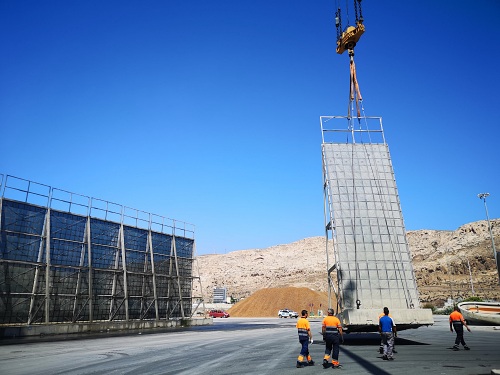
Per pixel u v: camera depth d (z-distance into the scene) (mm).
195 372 12125
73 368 12984
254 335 29516
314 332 33156
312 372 12102
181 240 47906
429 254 165000
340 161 24312
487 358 15289
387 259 21812
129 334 30969
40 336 28062
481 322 39656
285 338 26453
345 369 12703
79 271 33656
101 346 20953
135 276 39875
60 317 31562
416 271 138625
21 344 22141
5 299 28016
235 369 12734
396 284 21266
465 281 119062
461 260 133500
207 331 34812
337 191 23281
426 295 107750
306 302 89125
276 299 91125
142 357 16047
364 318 19500
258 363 14188
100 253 36125
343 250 21828
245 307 90562
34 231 30641
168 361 14773
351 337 26625
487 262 125812
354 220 22609
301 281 149375
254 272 184125
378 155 24812
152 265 41938
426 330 33594
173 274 45625
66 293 32344
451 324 18703
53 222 32219
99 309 35062
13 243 28984
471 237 155500
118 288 37500
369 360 14938
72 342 23531
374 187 23703
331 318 13445
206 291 164500
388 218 22891
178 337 27625
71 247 33438
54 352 17984
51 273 31328
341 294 20906
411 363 13984
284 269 181000
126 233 39656
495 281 110625
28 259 29844
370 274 21375
